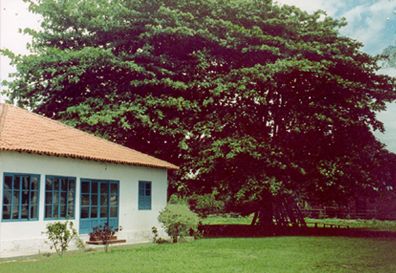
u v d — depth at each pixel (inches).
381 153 1295.5
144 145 1259.2
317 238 1029.8
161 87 1194.0
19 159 770.2
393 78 1232.2
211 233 1212.5
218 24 1203.2
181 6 1225.4
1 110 935.7
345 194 1228.5
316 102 1169.4
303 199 1295.5
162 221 986.7
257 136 1181.7
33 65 1159.6
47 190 820.0
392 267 607.2
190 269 593.0
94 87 1214.3
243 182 1151.6
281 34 1245.7
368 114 1226.0
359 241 955.3
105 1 1254.9
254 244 906.1
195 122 1201.4
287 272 568.1
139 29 1203.2
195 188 1289.4
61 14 1248.8
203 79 1198.3
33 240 785.6
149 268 600.4
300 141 1222.3
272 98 1242.0
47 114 1251.8
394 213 1817.2
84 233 890.7
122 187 984.9
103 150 965.8
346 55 1216.8
